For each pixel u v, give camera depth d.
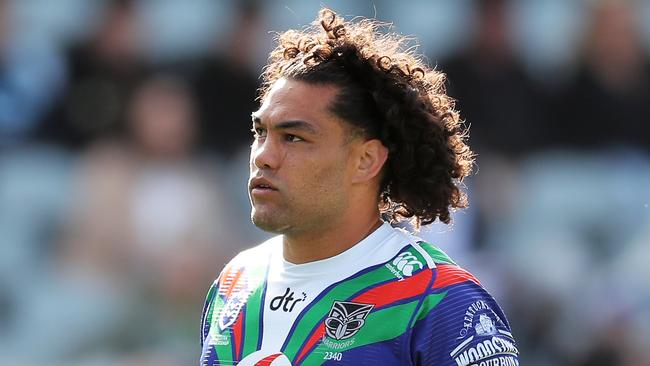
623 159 35.75
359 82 12.25
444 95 13.12
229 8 38.28
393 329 11.74
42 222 33.75
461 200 13.23
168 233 32.50
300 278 12.25
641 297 31.03
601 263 32.91
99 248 32.75
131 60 36.44
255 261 12.90
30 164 34.69
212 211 33.53
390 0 38.59
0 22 36.62
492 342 11.80
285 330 12.00
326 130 11.94
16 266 32.84
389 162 12.52
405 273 12.05
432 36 38.03
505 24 36.25
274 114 11.95
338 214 12.12
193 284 31.83
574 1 38.06
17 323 32.09
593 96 36.22
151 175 33.81
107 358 31.09
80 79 36.12
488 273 30.81
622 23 36.91
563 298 31.14
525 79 35.94
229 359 12.18
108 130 35.22
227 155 35.28
